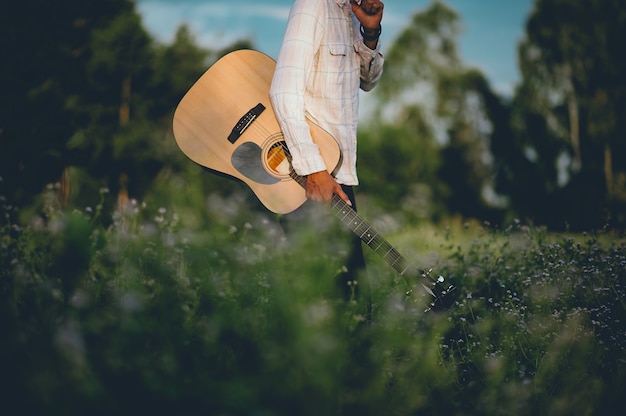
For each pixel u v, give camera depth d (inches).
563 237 211.5
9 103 477.4
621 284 175.6
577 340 136.9
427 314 138.9
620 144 1696.6
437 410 111.7
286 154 152.9
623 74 1697.8
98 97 701.9
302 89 141.9
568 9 1731.1
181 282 119.0
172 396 89.0
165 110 882.1
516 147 1931.6
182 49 936.3
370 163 1722.4
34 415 86.0
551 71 1779.0
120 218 164.7
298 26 142.5
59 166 388.8
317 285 103.3
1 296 109.5
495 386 114.7
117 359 91.1
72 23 594.2
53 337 93.4
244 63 160.1
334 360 92.7
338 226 141.7
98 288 113.7
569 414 111.7
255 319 107.0
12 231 144.3
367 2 146.6
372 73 154.6
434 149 1991.9
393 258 142.6
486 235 219.8
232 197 165.5
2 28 505.4
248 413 87.4
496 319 151.7
